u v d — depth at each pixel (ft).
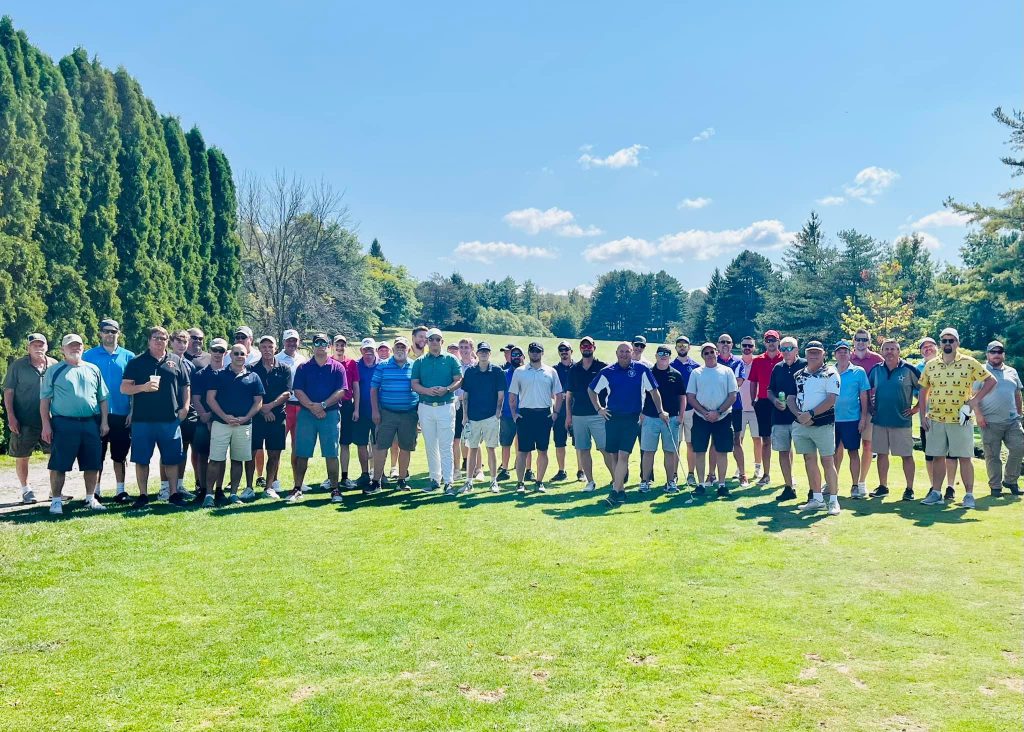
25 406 24.81
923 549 18.92
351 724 10.44
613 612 14.64
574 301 478.59
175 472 24.61
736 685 11.49
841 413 26.04
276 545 19.65
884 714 10.53
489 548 19.36
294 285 126.21
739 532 20.85
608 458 27.66
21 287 44.50
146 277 61.57
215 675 12.01
